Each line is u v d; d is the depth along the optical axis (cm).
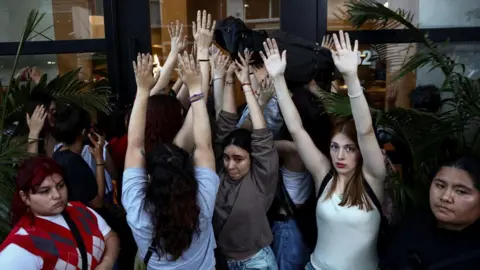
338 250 201
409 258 172
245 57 230
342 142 202
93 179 241
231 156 214
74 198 228
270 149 215
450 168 163
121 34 334
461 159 164
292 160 241
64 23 338
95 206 251
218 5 367
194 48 244
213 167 183
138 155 183
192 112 187
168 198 164
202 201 174
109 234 193
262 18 357
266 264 219
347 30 313
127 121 279
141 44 335
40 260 164
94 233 183
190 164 174
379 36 309
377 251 204
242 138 213
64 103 252
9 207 208
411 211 198
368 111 188
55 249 167
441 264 163
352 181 201
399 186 212
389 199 212
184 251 172
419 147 217
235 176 217
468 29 302
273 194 224
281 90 214
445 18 312
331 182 210
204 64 227
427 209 182
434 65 246
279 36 244
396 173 222
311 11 315
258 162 215
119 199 280
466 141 218
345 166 202
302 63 233
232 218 213
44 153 256
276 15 352
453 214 161
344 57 187
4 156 214
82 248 175
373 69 312
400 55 308
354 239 197
